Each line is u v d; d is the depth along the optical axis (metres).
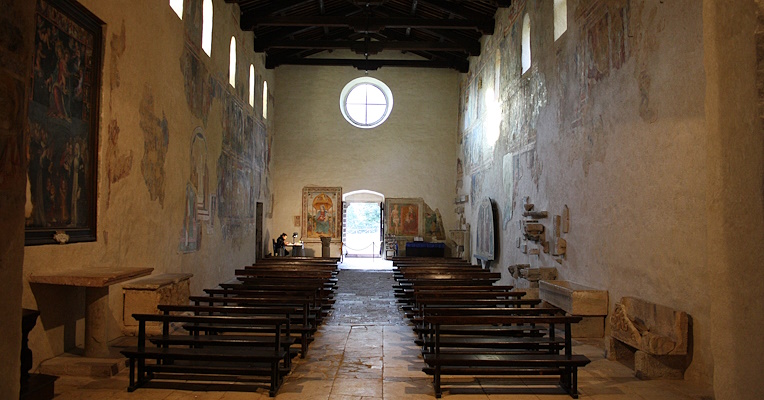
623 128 8.65
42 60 6.74
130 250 9.10
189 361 7.28
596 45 9.73
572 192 10.88
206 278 13.73
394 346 8.74
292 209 24.41
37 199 6.64
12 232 2.60
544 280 11.02
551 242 12.05
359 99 25.23
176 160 11.34
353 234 27.17
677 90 7.10
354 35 23.34
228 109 15.84
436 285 11.36
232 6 16.30
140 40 9.42
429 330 8.05
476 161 20.52
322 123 24.72
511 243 15.50
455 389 6.44
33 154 6.57
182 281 9.77
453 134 24.97
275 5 17.88
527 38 14.40
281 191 24.45
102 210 8.14
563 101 11.45
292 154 24.58
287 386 6.49
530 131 13.81
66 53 7.28
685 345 6.78
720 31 3.15
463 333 7.63
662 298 7.46
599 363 7.76
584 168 10.27
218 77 14.69
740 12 2.99
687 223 6.88
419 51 24.05
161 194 10.48
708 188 3.23
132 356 5.98
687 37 6.89
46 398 5.61
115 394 6.01
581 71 10.45
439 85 25.08
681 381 6.82
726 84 3.10
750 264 2.92
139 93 9.40
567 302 9.48
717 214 3.15
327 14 20.72
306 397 6.09
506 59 16.41
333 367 7.42
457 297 9.10
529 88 13.95
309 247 24.30
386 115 25.06
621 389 6.49
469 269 14.13
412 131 24.91
